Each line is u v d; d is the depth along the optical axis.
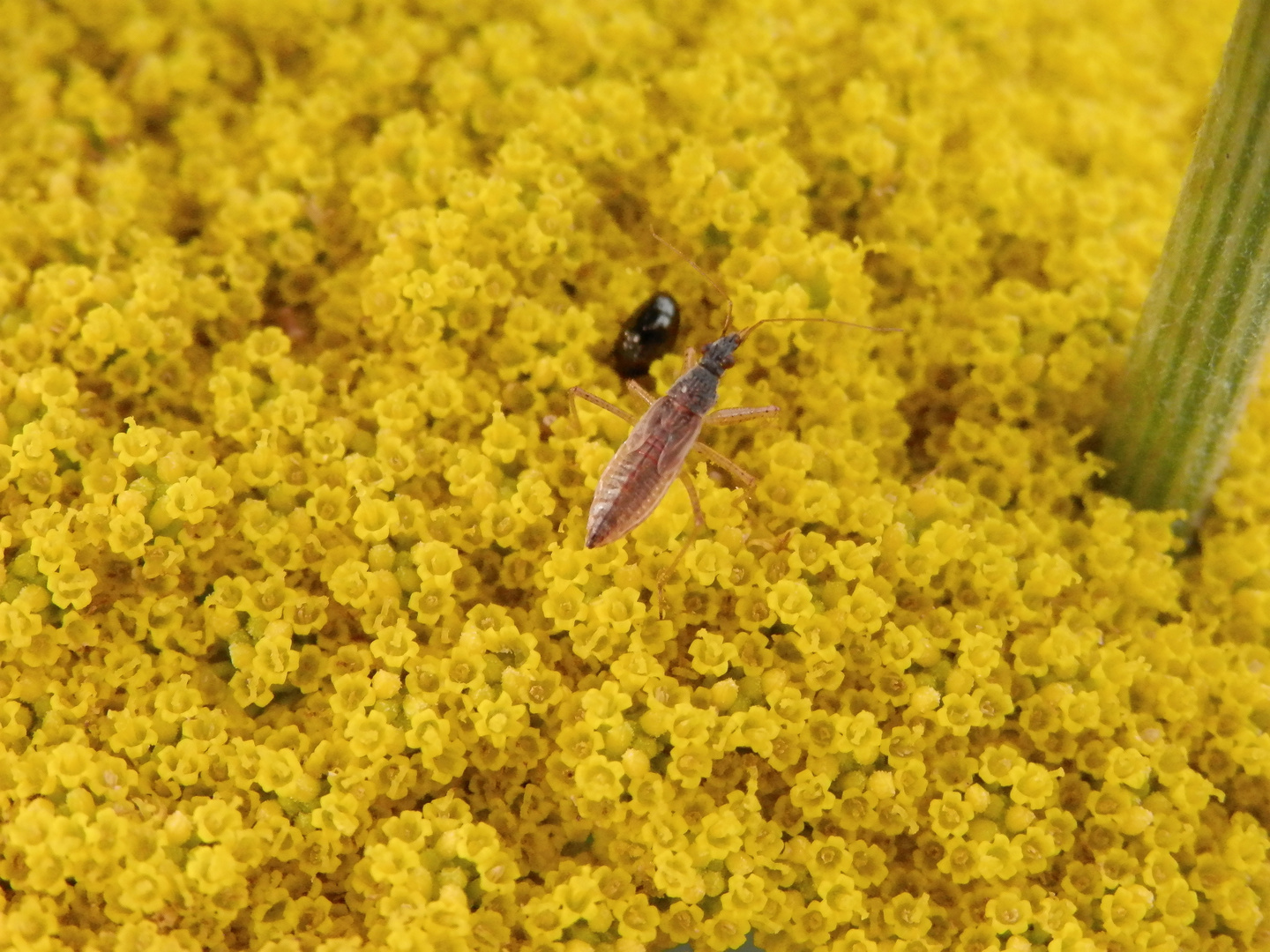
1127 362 0.08
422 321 0.08
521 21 0.09
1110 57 0.09
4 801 0.07
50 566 0.08
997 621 0.08
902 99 0.09
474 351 0.08
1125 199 0.09
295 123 0.09
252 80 0.09
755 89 0.09
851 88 0.09
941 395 0.08
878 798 0.08
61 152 0.08
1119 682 0.08
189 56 0.09
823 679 0.08
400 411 0.08
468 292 0.08
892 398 0.08
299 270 0.08
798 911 0.08
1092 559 0.08
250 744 0.08
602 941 0.07
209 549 0.08
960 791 0.08
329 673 0.08
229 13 0.09
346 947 0.07
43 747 0.07
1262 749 0.08
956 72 0.09
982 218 0.09
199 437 0.08
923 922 0.08
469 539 0.08
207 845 0.07
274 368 0.08
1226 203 0.08
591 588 0.08
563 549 0.08
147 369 0.08
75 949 0.07
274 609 0.08
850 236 0.09
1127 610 0.08
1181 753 0.08
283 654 0.08
